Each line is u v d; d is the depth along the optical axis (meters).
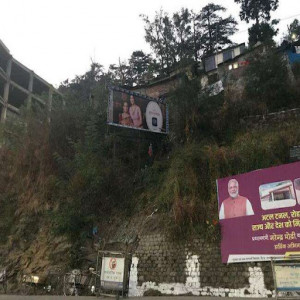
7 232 17.09
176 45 30.75
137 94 18.58
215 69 29.75
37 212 16.95
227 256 11.21
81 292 12.76
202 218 12.29
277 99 17.08
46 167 18.64
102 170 16.28
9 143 21.72
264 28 33.28
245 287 10.49
